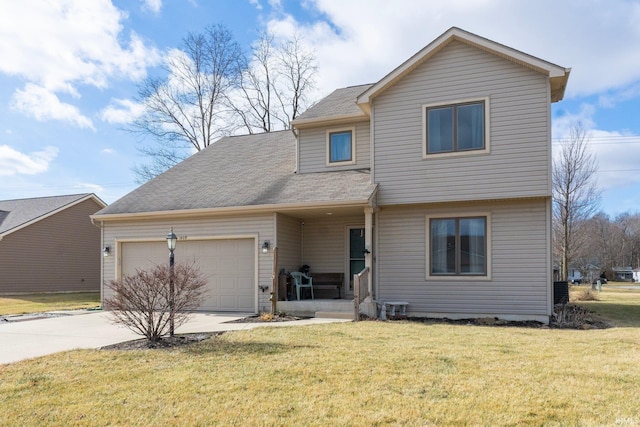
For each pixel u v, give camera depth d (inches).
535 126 451.8
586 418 171.5
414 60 491.2
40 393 207.2
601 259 2336.4
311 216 577.9
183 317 362.6
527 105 456.1
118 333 375.6
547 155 446.0
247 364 252.4
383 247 514.0
